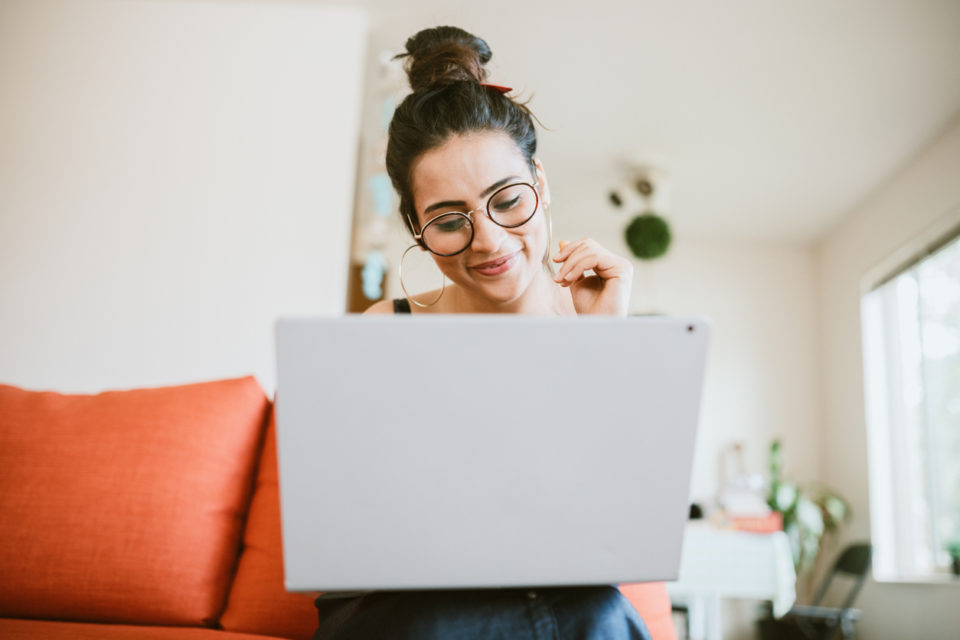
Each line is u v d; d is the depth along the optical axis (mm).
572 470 681
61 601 1167
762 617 3932
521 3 2838
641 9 2854
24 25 2732
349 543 681
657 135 3814
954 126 3562
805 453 4977
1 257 2523
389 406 662
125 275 2545
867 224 4457
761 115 3598
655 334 661
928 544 3906
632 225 4094
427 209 1149
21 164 2613
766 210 4707
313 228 2646
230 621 1220
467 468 675
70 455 1242
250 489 1382
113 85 2715
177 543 1212
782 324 5176
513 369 661
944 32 2930
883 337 4383
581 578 701
